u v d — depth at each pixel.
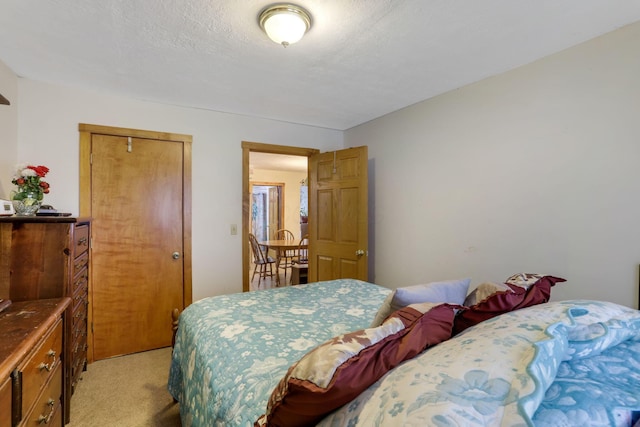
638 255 1.70
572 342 0.78
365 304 1.87
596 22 1.70
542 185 2.09
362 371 0.70
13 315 1.31
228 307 1.78
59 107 2.55
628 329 0.88
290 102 2.96
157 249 2.93
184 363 1.62
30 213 1.84
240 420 0.91
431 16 1.64
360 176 3.27
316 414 0.71
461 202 2.60
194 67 2.23
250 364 1.13
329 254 3.59
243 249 3.34
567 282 1.97
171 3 1.53
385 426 0.56
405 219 3.12
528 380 0.56
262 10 1.59
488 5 1.55
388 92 2.71
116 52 2.02
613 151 1.79
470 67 2.23
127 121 2.82
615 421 0.56
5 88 2.19
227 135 3.27
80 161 2.62
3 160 2.15
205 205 3.16
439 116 2.77
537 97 2.12
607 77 1.80
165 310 2.96
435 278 2.81
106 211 2.73
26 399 1.06
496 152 2.36
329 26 1.73
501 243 2.32
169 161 2.99
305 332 1.42
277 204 8.04
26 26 1.73
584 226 1.90
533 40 1.88
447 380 0.59
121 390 2.21
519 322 0.83
